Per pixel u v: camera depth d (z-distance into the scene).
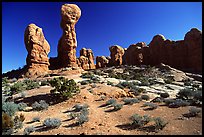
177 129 10.71
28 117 14.43
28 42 44.31
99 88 22.17
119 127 11.65
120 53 70.38
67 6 50.19
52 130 11.57
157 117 12.02
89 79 32.44
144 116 12.20
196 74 45.12
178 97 17.73
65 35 48.50
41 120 13.65
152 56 60.66
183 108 14.19
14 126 11.94
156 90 25.64
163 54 58.28
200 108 13.66
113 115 13.97
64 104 17.44
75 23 50.41
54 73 42.28
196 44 52.06
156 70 47.72
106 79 33.31
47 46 48.47
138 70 49.28
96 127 11.60
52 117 14.18
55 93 19.92
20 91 23.08
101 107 16.23
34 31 45.69
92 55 75.50
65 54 48.00
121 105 15.46
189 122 11.48
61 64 49.31
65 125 12.30
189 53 53.44
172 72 45.50
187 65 53.81
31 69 42.84
